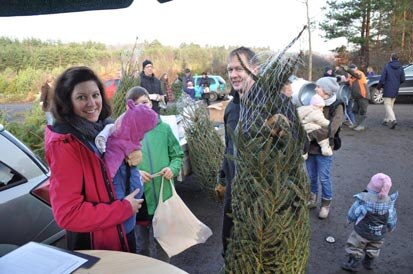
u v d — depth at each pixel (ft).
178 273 4.45
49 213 7.56
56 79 5.33
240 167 5.51
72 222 4.88
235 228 5.83
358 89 26.68
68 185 4.89
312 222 12.13
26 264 4.47
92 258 4.71
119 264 4.63
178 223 8.09
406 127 28.25
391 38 69.56
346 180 16.42
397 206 13.25
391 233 11.23
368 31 70.64
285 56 5.26
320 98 11.40
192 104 13.64
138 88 8.75
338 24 71.72
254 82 5.54
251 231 5.46
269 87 5.27
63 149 4.87
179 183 15.69
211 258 10.15
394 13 68.64
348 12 70.13
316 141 11.66
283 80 5.25
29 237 7.13
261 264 5.55
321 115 11.37
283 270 5.51
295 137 5.38
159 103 18.38
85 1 4.24
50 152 4.96
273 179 5.19
